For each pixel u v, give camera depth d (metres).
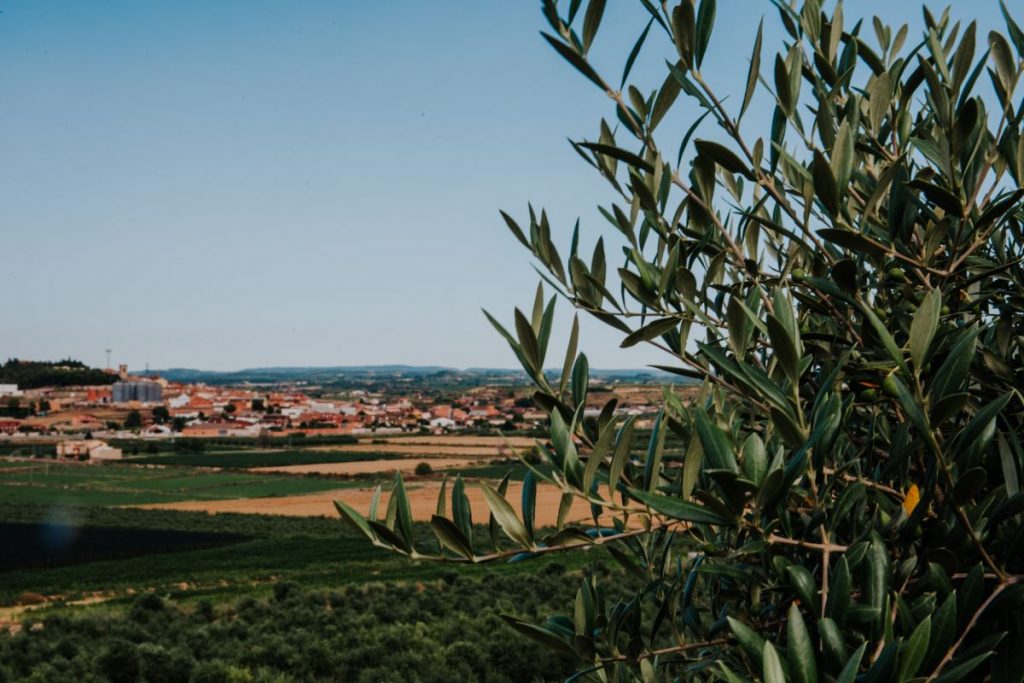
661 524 1.55
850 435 1.78
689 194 1.65
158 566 65.69
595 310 1.74
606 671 2.06
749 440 1.24
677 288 1.64
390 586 38.03
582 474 1.41
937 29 2.02
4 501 112.94
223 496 116.75
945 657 1.16
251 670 21.16
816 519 1.36
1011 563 1.43
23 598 52.09
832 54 1.80
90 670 20.27
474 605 30.16
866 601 1.28
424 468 120.44
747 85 1.47
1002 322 1.68
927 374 1.57
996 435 1.59
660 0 1.48
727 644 1.72
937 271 1.51
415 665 20.28
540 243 1.87
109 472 146.62
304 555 70.56
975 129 1.59
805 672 1.05
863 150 1.74
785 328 1.25
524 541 1.42
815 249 1.84
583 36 1.54
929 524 1.51
